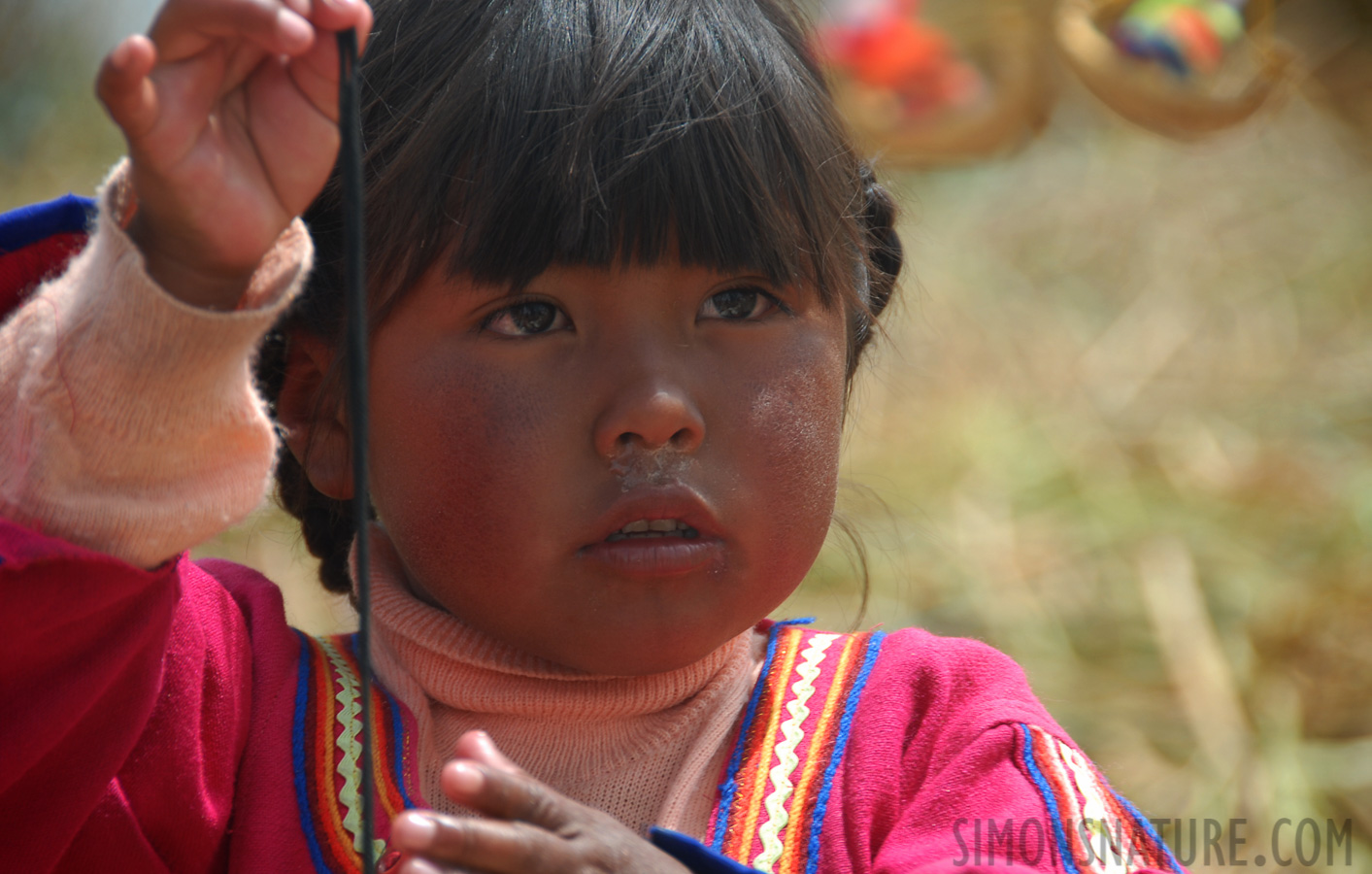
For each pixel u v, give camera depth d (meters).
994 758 1.98
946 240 9.10
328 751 2.02
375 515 2.31
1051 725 2.05
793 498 1.94
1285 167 9.24
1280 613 5.47
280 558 5.54
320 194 2.04
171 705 1.90
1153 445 6.84
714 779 2.06
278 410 2.15
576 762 2.07
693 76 1.92
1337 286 8.20
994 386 7.52
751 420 1.90
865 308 2.29
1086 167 9.59
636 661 1.89
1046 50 5.76
